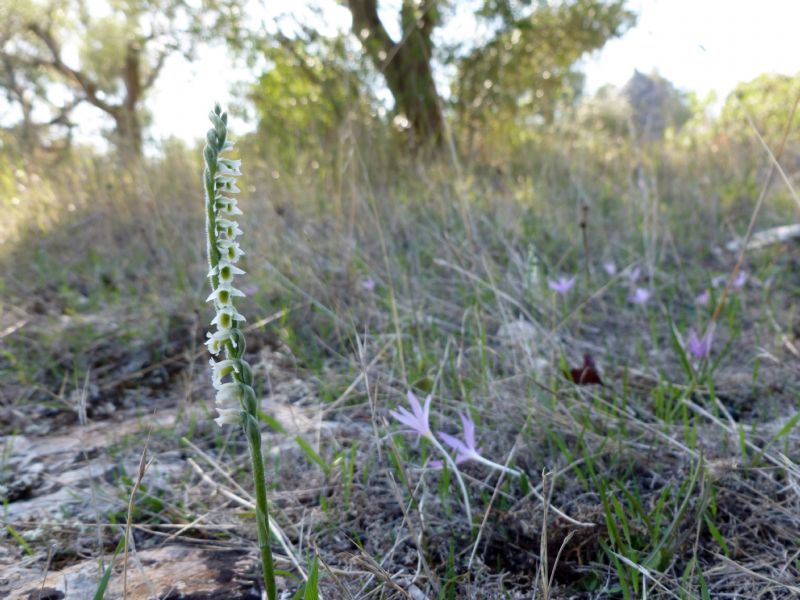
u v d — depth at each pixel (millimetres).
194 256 778
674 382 471
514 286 595
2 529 331
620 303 644
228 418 173
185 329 628
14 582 284
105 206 933
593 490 337
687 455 362
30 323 647
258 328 601
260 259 679
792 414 412
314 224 729
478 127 1213
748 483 335
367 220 716
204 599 268
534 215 840
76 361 568
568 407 409
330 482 361
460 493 344
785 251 755
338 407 459
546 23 1318
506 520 307
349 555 292
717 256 770
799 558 285
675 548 279
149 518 339
